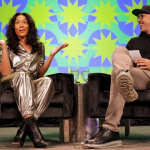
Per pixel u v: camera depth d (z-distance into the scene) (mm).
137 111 2664
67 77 2805
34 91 2557
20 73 2551
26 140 3123
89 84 2729
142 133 3742
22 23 2986
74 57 5504
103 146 2406
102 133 2436
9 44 2984
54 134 3824
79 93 2998
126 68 2342
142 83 2594
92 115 2711
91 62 5523
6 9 5430
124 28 5566
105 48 5543
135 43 2951
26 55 2979
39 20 5473
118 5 5562
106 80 2789
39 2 5477
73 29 5520
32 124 2430
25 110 2432
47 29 5484
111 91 2443
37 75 3094
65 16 5508
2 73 2842
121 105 2422
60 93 2777
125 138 3178
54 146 2586
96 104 2705
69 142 2926
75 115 2998
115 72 2348
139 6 5574
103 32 5547
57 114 2771
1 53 2877
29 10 5469
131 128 4484
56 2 5504
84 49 5523
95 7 5539
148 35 2934
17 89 2490
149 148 2385
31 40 3041
